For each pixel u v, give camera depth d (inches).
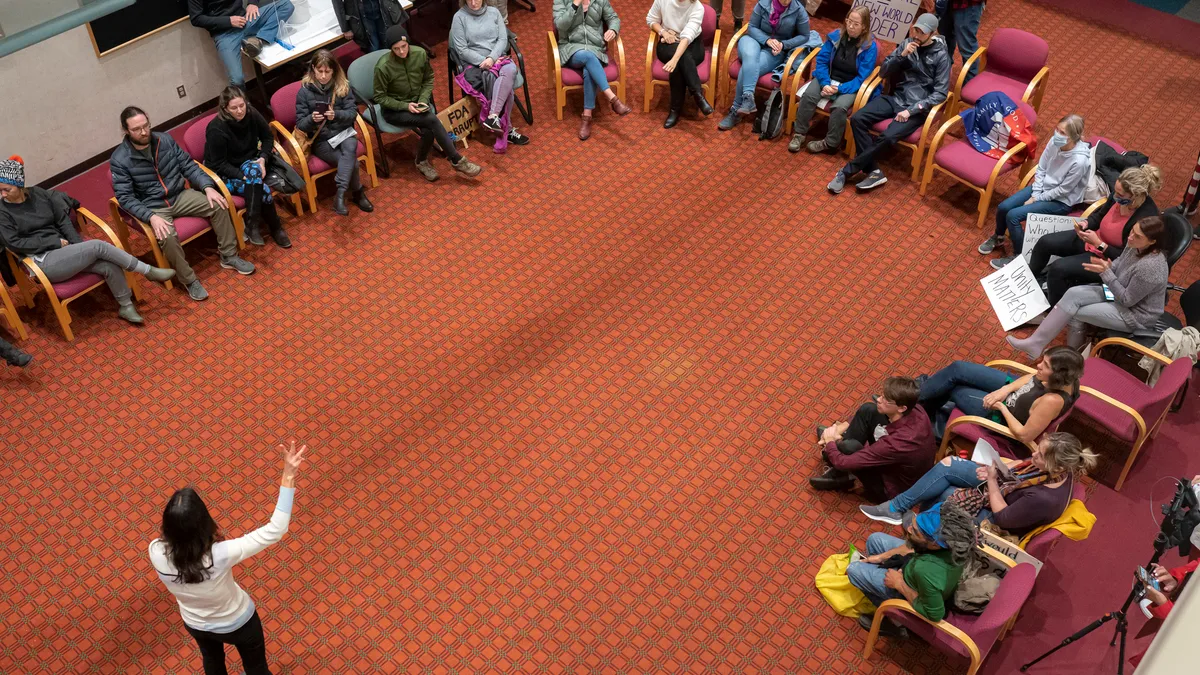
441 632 189.9
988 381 210.1
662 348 247.0
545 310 256.5
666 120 321.1
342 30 312.8
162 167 247.4
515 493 214.1
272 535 153.1
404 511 209.9
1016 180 297.9
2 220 227.0
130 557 201.2
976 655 167.3
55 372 236.8
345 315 254.1
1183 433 229.1
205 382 236.1
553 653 187.2
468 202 290.0
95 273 238.7
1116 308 226.2
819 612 195.2
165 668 183.8
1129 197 232.8
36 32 263.7
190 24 301.9
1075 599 197.8
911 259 272.8
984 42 358.3
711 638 190.4
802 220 285.4
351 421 228.1
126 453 219.9
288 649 186.5
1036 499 179.5
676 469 219.9
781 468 220.7
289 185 267.9
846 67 297.6
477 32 295.1
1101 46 359.3
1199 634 69.2
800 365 243.4
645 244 276.4
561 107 317.4
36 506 209.6
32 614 191.5
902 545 185.0
